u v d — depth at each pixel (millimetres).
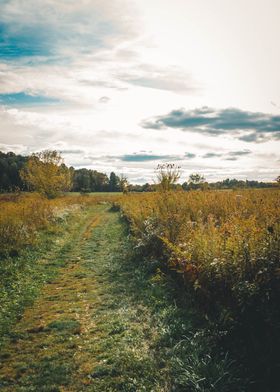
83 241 16328
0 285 9008
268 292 4969
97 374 4977
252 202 12305
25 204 21547
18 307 7730
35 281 9695
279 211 8477
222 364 4574
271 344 4594
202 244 7016
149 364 5059
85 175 108000
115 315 7098
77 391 4648
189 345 5297
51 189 36406
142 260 11094
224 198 14188
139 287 8680
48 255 12891
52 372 5121
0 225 13547
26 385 4840
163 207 12547
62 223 20625
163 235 10328
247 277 5426
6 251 11742
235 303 5352
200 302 6480
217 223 10680
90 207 40219
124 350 5551
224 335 5238
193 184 25891
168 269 9016
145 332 6152
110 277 10016
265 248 5492
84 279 10008
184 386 4441
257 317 5020
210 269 6250
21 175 36594
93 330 6469
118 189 113625
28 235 13750
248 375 4430
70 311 7516
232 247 5949
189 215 11688
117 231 18797
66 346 5914
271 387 4203
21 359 5566
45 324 6859
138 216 14430
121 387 4664
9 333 6465
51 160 36281
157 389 4465
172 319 6348
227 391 4156
